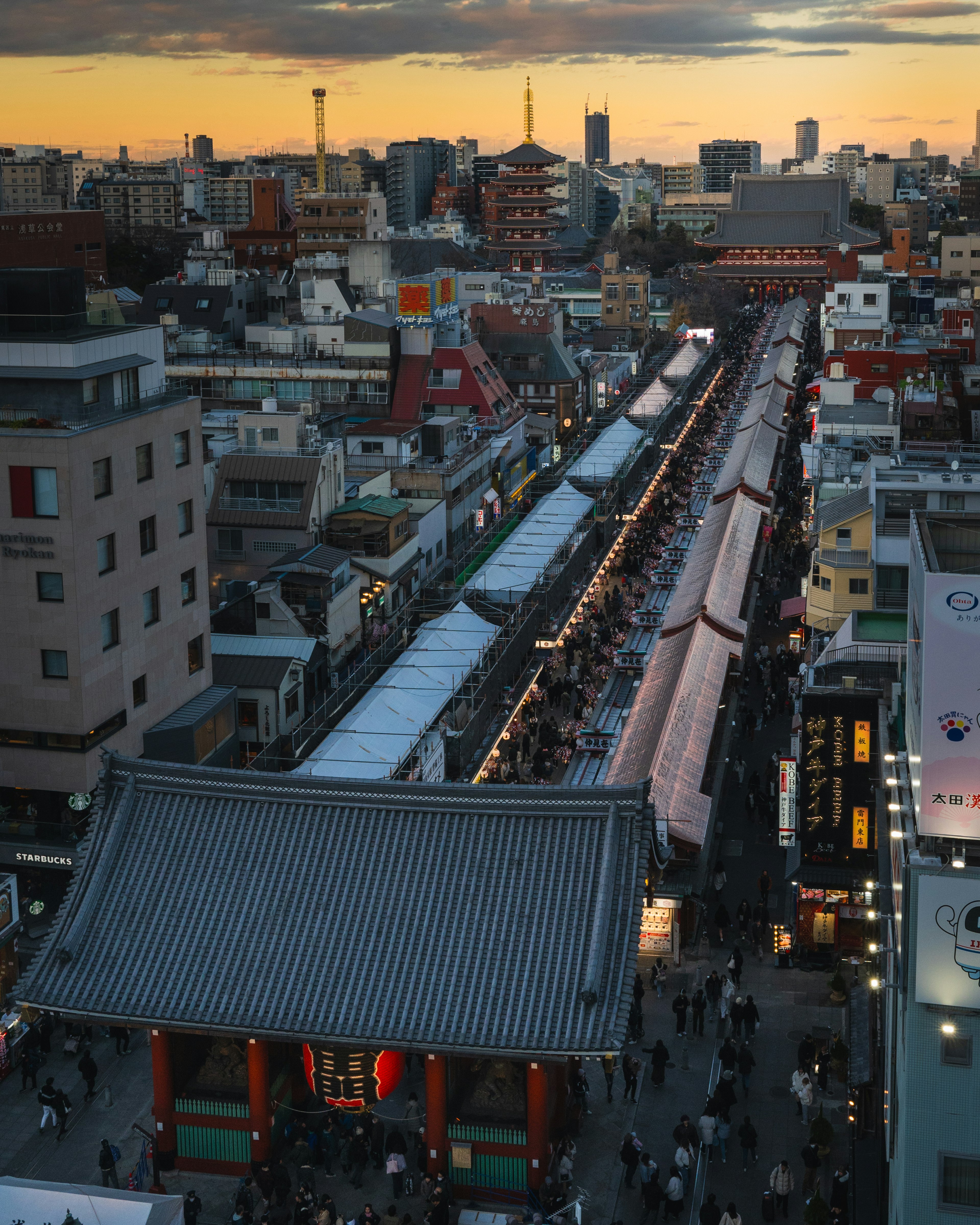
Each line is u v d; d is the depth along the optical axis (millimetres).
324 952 40750
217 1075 43000
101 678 58094
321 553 82875
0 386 58344
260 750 70938
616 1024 37844
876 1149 41219
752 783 67750
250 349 134000
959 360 124375
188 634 66000
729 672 81062
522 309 160125
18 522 55938
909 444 93875
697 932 57219
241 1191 39844
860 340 144750
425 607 91000
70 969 41125
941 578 32562
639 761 64875
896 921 36562
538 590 91562
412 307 125750
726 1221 38375
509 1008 38719
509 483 128125
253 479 88562
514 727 76250
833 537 71312
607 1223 40312
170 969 40906
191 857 43375
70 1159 43375
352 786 43469
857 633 62250
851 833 54812
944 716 32906
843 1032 49781
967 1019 32156
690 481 144875
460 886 41625
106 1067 48562
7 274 58250
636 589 105500
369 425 115438
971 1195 32781
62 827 57406
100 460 57406
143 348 63062
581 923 40281
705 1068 48031
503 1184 41375
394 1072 43375
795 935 55656
